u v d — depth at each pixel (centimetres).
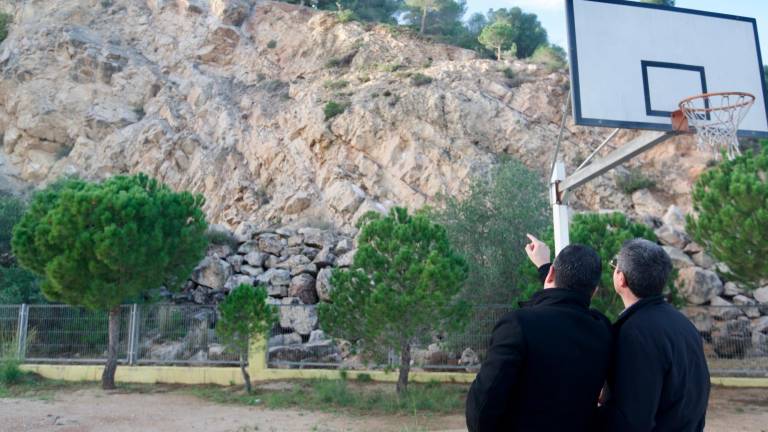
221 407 1184
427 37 3988
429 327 1244
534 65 3438
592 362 231
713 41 917
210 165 3142
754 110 899
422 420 1074
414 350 1548
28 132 3506
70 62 3769
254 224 2822
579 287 251
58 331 1566
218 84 3638
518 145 2905
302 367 1524
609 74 873
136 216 1398
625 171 2792
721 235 1335
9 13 4319
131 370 1484
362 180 2842
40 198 1481
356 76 3509
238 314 1334
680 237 2027
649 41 899
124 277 1388
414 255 1209
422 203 2689
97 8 4206
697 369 244
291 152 3067
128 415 1086
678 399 233
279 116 3284
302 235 2141
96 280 1349
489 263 1675
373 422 1053
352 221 2642
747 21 938
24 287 1872
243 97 3528
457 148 2845
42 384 1423
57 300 1415
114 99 3659
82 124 3525
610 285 1273
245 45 3959
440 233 1257
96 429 962
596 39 887
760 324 1684
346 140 2978
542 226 1805
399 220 1303
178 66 3850
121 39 4053
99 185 1521
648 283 255
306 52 3878
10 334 1559
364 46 3791
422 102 3039
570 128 3030
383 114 3012
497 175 2034
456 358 1527
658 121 864
